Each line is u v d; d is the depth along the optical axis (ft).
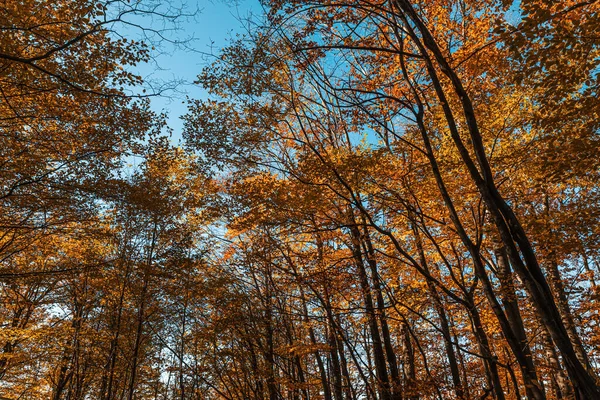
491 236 29.43
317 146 35.29
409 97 30.68
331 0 26.73
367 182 28.25
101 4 23.30
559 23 19.75
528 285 17.84
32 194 32.17
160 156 37.32
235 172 33.86
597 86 19.85
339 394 40.24
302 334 50.78
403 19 22.48
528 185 29.99
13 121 30.60
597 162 21.29
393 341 44.96
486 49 27.40
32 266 45.09
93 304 50.65
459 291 31.78
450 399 29.35
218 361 45.24
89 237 38.17
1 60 23.72
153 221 44.86
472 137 19.84
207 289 41.27
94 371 54.80
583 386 16.11
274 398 40.91
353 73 37.88
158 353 56.75
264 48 30.45
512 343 20.18
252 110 32.68
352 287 34.35
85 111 31.55
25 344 47.75
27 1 23.86
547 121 21.68
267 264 39.42
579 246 25.57
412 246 35.17
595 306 34.37
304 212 29.76
